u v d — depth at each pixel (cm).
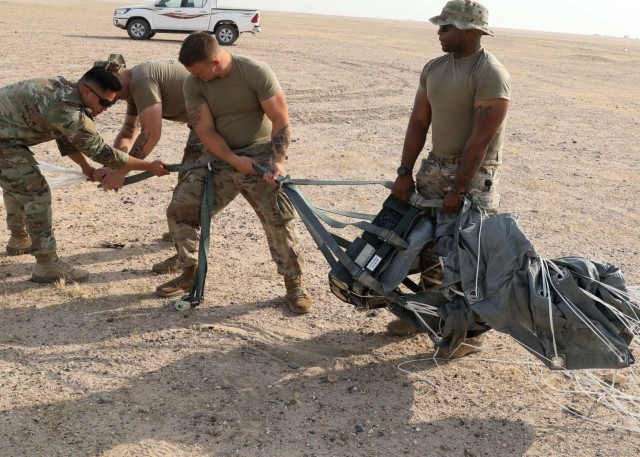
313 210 459
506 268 376
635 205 848
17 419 377
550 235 720
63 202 747
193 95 480
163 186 823
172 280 537
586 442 377
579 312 363
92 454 352
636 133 1340
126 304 520
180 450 359
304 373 437
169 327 488
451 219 423
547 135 1274
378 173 945
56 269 546
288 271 512
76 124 486
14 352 447
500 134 423
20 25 3086
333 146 1091
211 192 500
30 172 517
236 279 575
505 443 376
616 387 430
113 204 750
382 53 2766
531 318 374
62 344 459
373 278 417
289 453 361
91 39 2516
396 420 393
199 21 2652
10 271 568
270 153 494
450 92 412
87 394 404
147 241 648
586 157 1107
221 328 489
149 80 521
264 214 499
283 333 488
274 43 2902
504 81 397
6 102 496
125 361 441
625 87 2158
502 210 800
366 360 456
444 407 407
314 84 1711
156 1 2678
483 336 464
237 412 393
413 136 447
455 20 395
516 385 431
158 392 409
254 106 482
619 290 369
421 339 486
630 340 377
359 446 369
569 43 5822
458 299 405
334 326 502
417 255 428
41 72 1567
